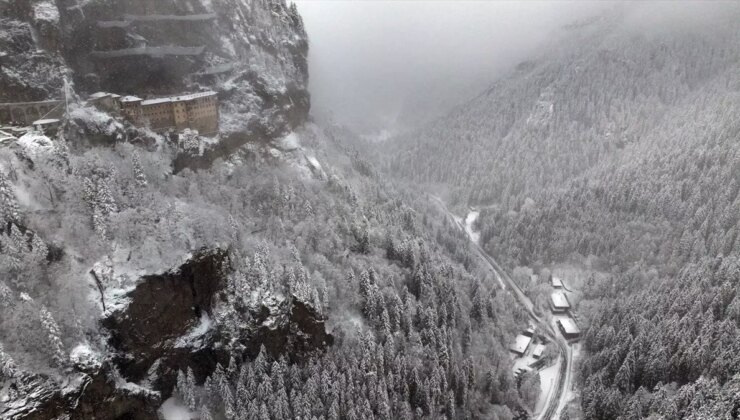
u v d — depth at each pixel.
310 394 111.38
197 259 114.50
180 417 109.31
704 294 150.12
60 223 103.38
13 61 122.75
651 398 126.19
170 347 110.56
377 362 123.88
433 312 141.75
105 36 144.62
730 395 111.19
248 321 116.94
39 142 109.56
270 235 138.25
